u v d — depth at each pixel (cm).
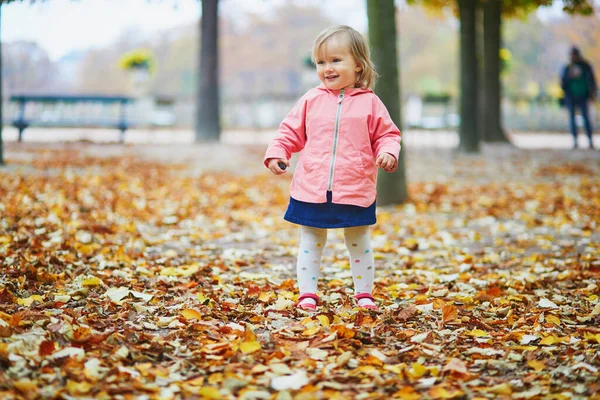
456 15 2009
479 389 292
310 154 417
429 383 296
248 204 895
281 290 464
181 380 295
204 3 1866
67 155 1341
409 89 6244
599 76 4053
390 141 408
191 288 453
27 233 591
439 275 523
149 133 2228
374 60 869
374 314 401
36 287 429
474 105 1577
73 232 613
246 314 395
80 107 2056
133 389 278
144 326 362
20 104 1753
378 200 899
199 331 355
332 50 416
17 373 282
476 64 1573
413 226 751
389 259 591
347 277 512
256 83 6906
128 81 7075
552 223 753
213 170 1234
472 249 635
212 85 1883
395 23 866
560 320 397
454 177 1192
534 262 567
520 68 6172
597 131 2800
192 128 2875
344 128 413
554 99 3011
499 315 411
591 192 976
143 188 969
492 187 1059
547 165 1334
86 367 291
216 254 595
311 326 366
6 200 764
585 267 534
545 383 298
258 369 303
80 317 363
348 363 317
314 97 427
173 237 660
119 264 511
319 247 427
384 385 295
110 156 1363
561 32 5256
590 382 298
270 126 2836
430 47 6481
